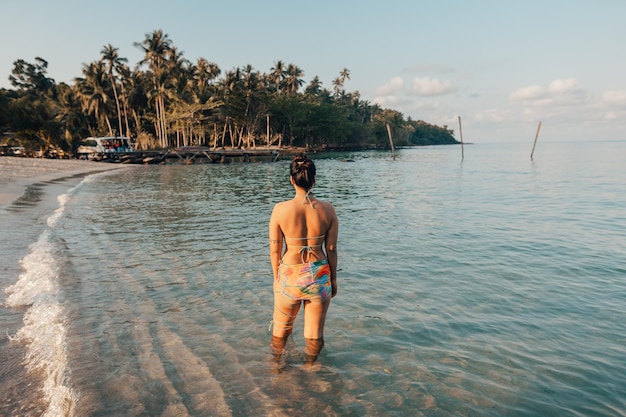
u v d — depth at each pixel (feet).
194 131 237.04
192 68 260.21
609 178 94.79
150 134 244.01
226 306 16.69
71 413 9.34
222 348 13.00
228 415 9.58
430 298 18.11
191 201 53.72
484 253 26.48
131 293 17.98
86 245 27.09
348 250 27.22
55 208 43.96
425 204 52.11
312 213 11.62
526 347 13.50
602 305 17.38
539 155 281.54
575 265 23.70
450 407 10.18
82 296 17.31
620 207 48.91
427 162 188.65
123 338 13.50
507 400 10.50
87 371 11.29
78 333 13.67
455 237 31.53
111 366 11.63
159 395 10.28
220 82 238.27
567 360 12.64
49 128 165.17
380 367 12.07
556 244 29.14
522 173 114.62
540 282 20.53
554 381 11.43
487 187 75.51
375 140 426.92
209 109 231.09
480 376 11.66
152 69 226.38
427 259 24.93
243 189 71.26
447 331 14.65
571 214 43.62
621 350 13.32
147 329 14.29
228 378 11.23
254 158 196.13
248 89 246.47
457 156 265.54
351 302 17.52
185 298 17.54
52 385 10.48
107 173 113.39
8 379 10.69
